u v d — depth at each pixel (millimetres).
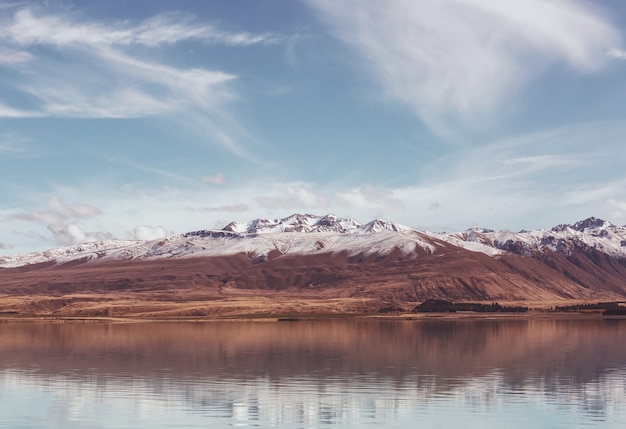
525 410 64188
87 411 64188
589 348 121625
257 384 78875
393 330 181250
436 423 59219
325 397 70688
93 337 151750
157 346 126375
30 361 101625
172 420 60500
